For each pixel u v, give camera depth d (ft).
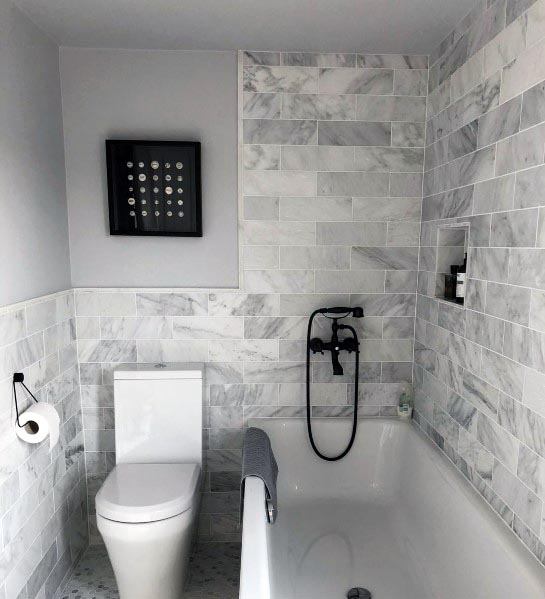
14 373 5.29
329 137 7.16
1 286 5.19
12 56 5.50
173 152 7.01
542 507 4.15
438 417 6.59
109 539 5.53
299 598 5.41
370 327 7.57
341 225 7.34
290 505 7.28
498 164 4.96
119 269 7.32
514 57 4.64
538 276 4.22
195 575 6.86
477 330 5.42
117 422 6.90
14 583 5.23
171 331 7.41
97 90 6.97
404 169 7.27
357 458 7.59
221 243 7.36
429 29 6.22
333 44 6.73
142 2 5.57
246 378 7.56
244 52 6.95
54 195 6.68
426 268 7.11
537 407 4.24
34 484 5.77
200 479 6.77
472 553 4.97
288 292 7.42
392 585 5.62
